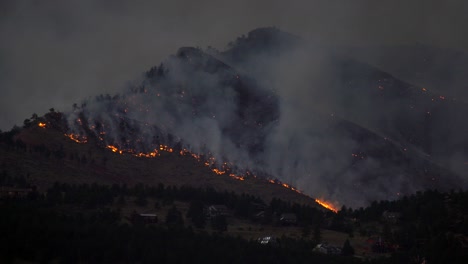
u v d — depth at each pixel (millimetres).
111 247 192875
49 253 186125
